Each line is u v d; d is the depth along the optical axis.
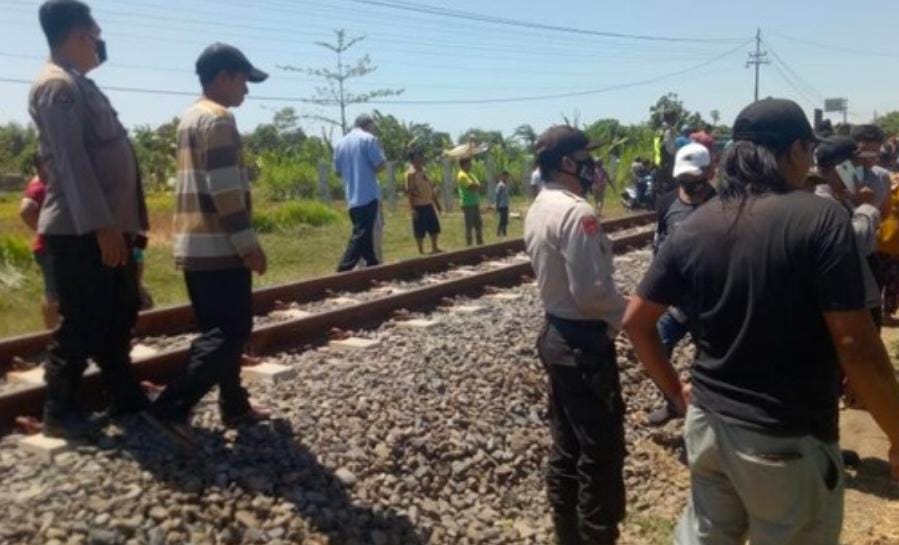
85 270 4.80
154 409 5.06
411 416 5.96
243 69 5.05
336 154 11.59
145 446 4.94
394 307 8.95
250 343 7.14
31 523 4.12
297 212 21.48
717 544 3.10
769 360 2.85
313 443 5.33
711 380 2.97
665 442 6.80
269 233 19.50
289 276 12.86
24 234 19.44
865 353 2.70
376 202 11.48
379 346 7.57
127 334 5.23
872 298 2.82
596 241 4.23
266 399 5.93
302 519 4.59
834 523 2.95
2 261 12.96
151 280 12.54
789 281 2.79
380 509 4.93
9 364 6.64
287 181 36.75
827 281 2.73
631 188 25.95
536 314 8.95
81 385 5.29
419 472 5.43
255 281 12.11
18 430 5.21
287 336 7.58
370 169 11.38
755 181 2.94
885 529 5.46
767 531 2.94
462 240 18.84
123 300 5.13
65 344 4.87
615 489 4.52
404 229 20.81
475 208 17.34
